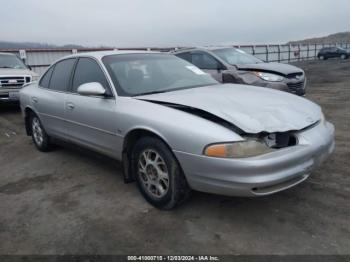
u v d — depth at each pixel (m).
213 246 2.76
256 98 3.47
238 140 2.75
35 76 9.52
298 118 3.15
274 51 34.47
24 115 5.71
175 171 3.10
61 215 3.41
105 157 4.09
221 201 3.47
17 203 3.75
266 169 2.72
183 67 4.52
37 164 4.99
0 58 10.14
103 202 3.63
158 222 3.15
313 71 22.94
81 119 4.14
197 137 2.87
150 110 3.29
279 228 2.95
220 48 8.71
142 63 4.23
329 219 3.05
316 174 4.02
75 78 4.44
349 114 7.47
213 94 3.56
